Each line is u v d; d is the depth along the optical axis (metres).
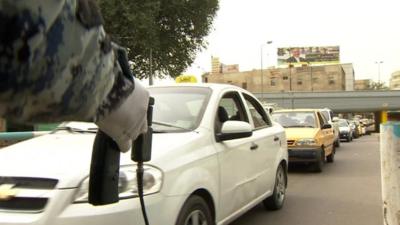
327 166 14.20
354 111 78.69
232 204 5.34
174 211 3.96
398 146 4.18
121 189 3.59
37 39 0.88
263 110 7.29
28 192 3.51
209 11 24.91
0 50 0.84
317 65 124.25
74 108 1.05
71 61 0.98
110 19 21.09
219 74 124.44
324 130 13.93
